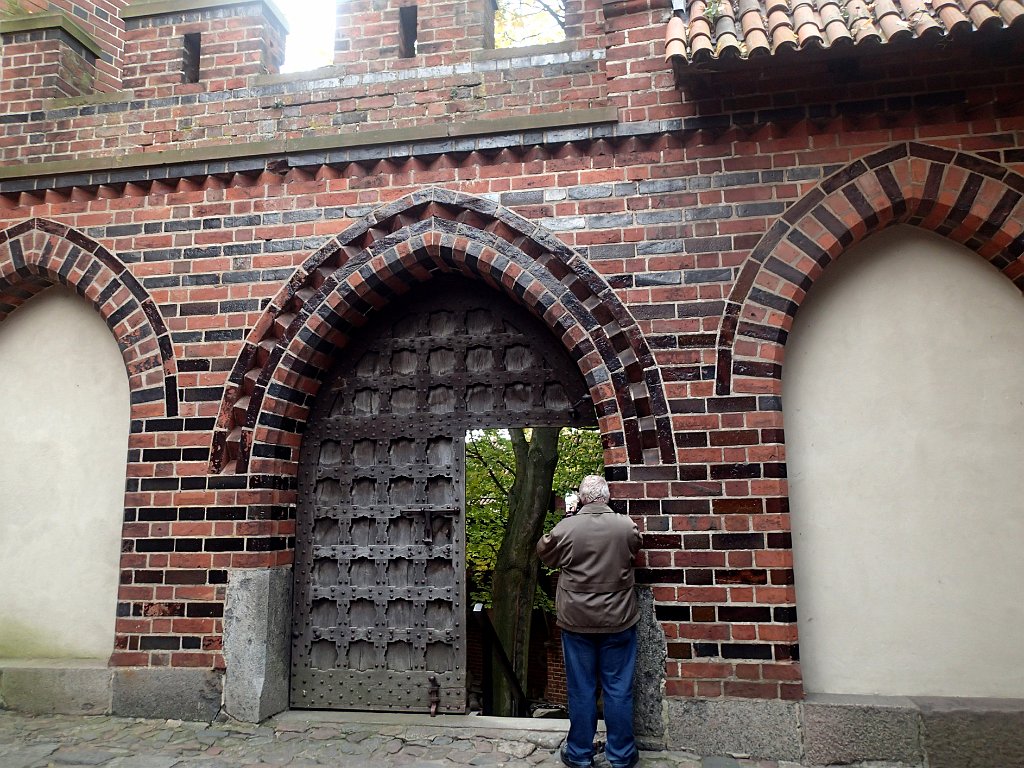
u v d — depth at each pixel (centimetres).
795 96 436
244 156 494
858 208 422
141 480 476
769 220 432
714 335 426
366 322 509
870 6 396
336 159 486
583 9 483
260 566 459
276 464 474
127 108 526
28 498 507
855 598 417
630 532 389
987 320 428
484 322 500
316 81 505
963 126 418
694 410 421
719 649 400
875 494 423
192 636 456
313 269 479
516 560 979
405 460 495
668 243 440
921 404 427
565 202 456
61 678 462
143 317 493
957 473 418
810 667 414
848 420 431
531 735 426
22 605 495
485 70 485
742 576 403
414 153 476
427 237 469
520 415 484
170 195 505
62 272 504
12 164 528
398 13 508
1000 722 378
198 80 553
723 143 444
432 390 499
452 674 467
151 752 400
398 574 483
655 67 457
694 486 414
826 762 383
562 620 388
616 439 427
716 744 393
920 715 383
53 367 521
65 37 556
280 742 416
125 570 468
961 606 409
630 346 435
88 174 512
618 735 374
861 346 436
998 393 421
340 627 481
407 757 395
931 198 415
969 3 370
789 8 406
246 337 481
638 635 407
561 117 456
